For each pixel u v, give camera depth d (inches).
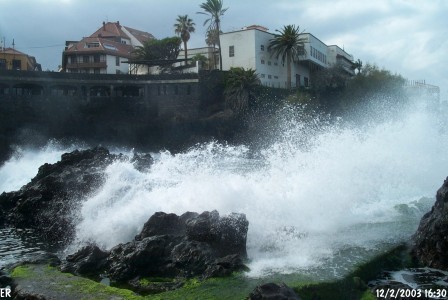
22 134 2071.9
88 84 2301.9
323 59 3097.9
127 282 342.6
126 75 2361.0
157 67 2768.2
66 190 607.8
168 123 2288.4
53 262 382.3
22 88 2273.6
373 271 347.6
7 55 2847.0
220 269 331.3
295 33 2524.6
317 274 322.0
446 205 364.2
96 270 366.0
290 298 265.4
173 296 291.1
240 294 288.5
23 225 605.9
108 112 2324.1
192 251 357.1
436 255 363.3
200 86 2377.0
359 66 3319.4
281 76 2743.6
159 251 362.3
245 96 2272.4
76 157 743.1
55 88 2342.5
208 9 2723.9
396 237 411.2
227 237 378.3
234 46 2613.2
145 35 3686.0
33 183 689.6
